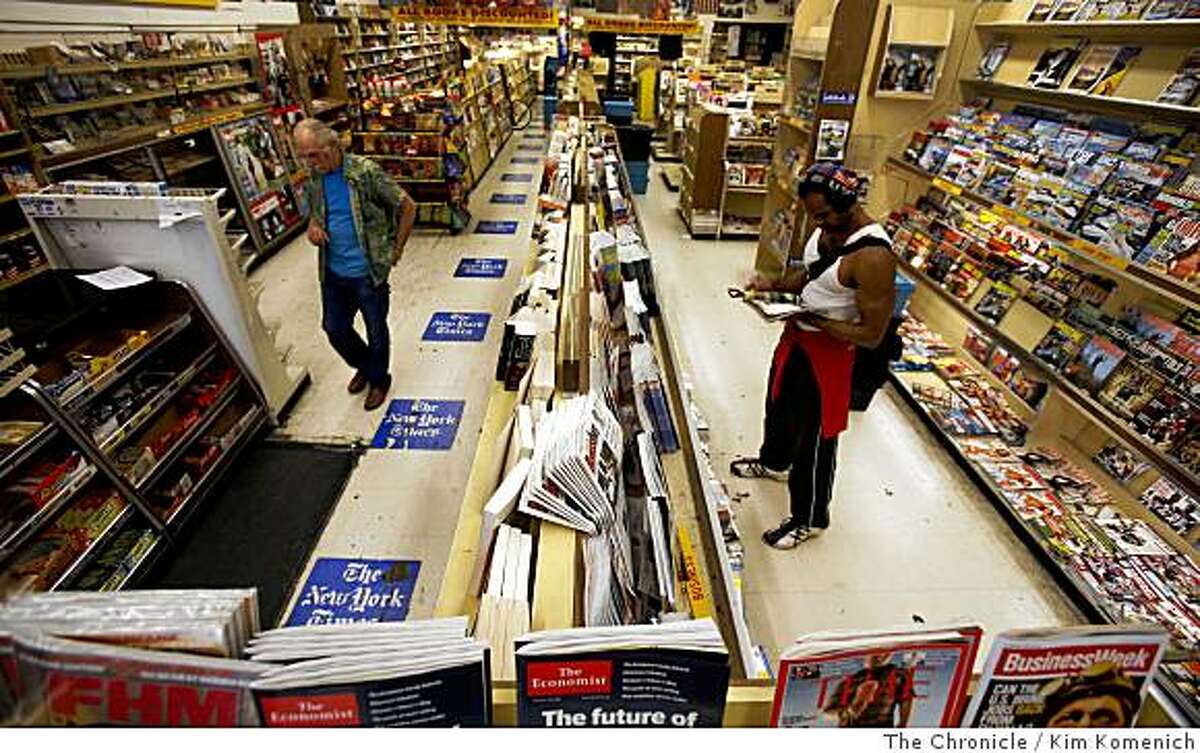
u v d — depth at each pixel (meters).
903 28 3.78
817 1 4.58
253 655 0.68
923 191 4.32
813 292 2.16
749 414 3.54
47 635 0.64
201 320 2.79
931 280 3.97
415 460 3.08
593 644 0.70
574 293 1.75
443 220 6.16
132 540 2.31
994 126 3.71
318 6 7.68
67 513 2.14
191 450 2.77
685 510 1.49
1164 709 0.77
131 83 4.38
